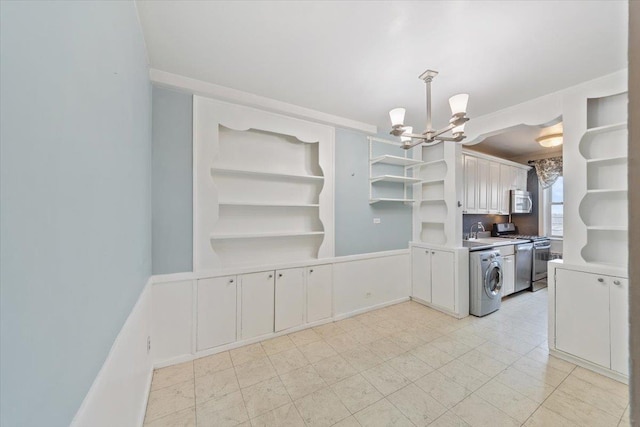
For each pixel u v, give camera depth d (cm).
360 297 336
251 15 151
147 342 186
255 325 261
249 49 183
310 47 180
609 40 170
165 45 179
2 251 42
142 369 163
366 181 344
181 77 219
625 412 166
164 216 220
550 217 498
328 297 308
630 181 27
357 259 333
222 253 262
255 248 280
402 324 301
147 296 188
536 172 505
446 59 192
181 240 227
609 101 218
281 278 277
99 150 85
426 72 204
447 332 280
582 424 157
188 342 228
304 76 218
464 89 235
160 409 171
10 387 43
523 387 190
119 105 110
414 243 379
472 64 198
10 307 43
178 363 223
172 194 223
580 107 223
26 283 48
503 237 477
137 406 145
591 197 225
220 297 243
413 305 363
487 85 228
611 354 201
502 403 175
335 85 232
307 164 313
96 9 83
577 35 165
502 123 280
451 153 335
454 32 164
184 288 228
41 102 53
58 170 59
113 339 99
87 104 76
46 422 53
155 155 216
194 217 232
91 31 79
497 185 459
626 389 188
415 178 361
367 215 345
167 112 220
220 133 262
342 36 169
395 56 189
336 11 148
